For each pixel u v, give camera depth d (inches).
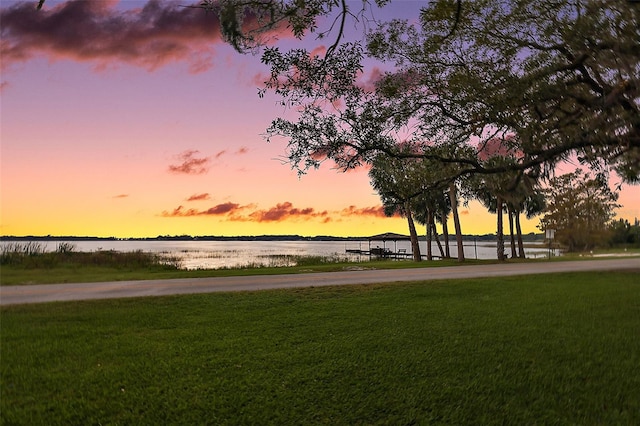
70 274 770.2
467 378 240.2
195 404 207.5
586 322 366.3
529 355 277.7
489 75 259.8
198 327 350.6
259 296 489.1
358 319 380.5
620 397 215.0
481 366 258.2
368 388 227.1
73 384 231.6
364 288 552.4
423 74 276.8
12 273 774.5
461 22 254.2
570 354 278.8
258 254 2475.4
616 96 229.0
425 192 304.7
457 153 288.4
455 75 263.6
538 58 257.4
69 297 482.6
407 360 268.4
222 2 191.9
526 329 341.7
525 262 1136.2
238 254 2455.7
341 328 347.9
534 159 261.3
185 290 537.3
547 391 223.1
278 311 413.7
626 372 246.8
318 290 536.4
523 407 206.2
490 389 224.8
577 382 233.6
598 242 2145.7
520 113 254.1
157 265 1078.4
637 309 420.5
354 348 293.0
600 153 256.8
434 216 1803.6
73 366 257.6
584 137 238.5
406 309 423.8
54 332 331.6
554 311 411.5
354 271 826.8
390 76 278.7
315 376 242.8
